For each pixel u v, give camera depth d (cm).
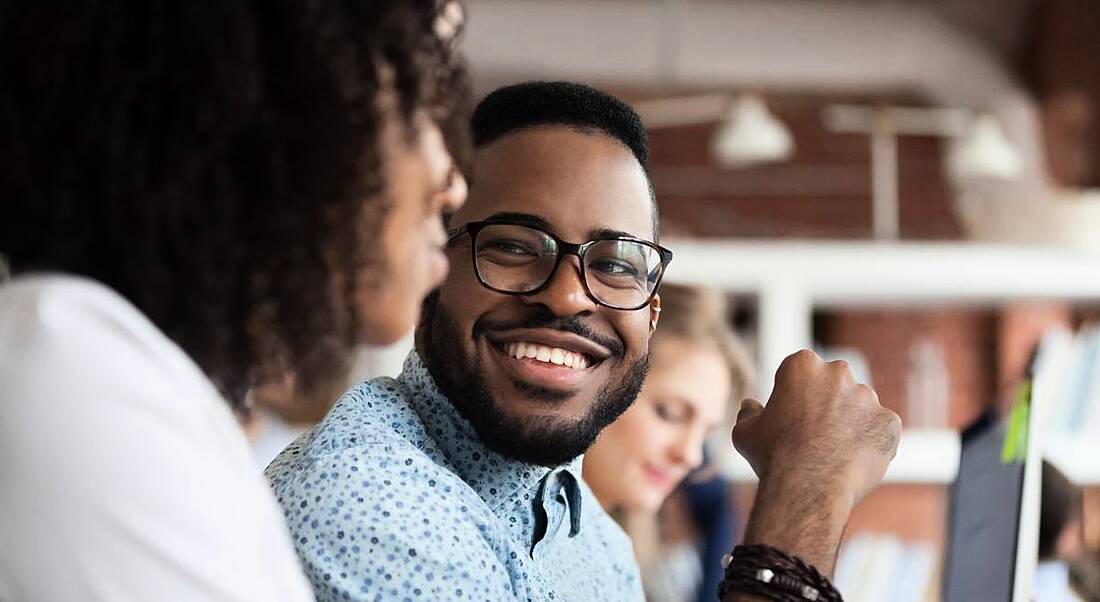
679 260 379
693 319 215
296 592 77
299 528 100
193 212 75
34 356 70
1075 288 387
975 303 423
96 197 75
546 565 119
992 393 475
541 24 568
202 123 75
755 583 101
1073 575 235
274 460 116
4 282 79
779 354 380
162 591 69
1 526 68
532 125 114
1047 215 385
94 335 71
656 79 582
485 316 111
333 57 78
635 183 115
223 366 79
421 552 100
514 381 111
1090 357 392
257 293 79
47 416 69
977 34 564
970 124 493
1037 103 567
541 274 111
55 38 75
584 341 112
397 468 104
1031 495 119
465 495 107
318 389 83
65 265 76
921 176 577
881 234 520
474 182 113
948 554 150
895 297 404
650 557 250
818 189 575
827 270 380
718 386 217
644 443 213
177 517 70
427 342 115
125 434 70
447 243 113
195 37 75
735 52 576
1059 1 543
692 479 285
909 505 427
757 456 110
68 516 68
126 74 75
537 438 111
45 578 68
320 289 80
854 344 478
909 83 584
